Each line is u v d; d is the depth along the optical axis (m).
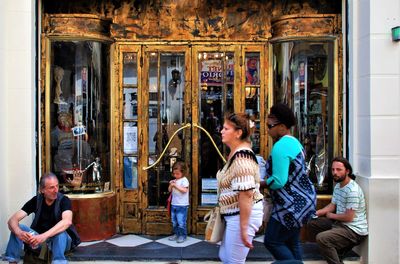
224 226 3.58
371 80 4.93
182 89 5.78
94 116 5.61
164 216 5.71
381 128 4.93
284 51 5.57
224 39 5.73
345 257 4.99
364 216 4.84
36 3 5.32
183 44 5.74
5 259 4.60
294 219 3.69
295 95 5.58
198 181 5.74
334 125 5.50
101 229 5.48
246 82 5.73
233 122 3.55
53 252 4.22
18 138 5.10
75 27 5.46
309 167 5.55
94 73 5.58
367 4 5.00
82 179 5.56
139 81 5.74
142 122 5.74
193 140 5.73
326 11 5.72
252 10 5.74
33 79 5.20
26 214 4.41
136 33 5.76
